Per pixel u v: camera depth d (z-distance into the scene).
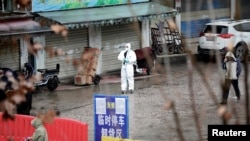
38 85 20.34
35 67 22.03
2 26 19.42
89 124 16.42
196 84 20.55
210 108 16.70
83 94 20.55
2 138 11.43
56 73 21.02
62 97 20.06
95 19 22.45
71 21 21.83
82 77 21.78
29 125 13.12
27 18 20.31
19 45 21.31
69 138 12.83
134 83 22.03
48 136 13.15
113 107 12.90
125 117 12.78
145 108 17.88
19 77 4.71
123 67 20.36
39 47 4.43
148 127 15.62
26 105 15.21
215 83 19.28
